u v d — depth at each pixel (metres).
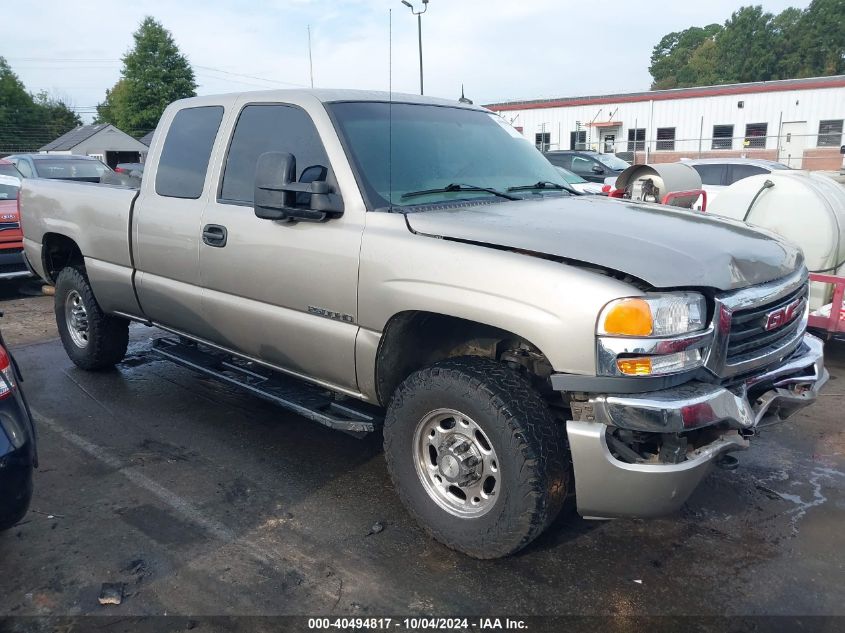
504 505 2.90
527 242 2.92
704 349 2.76
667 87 78.44
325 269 3.44
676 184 6.29
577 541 3.34
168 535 3.37
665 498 2.72
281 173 3.39
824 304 5.72
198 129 4.38
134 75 60.28
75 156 13.84
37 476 3.95
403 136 3.79
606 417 2.67
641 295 2.62
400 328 3.29
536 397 2.91
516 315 2.78
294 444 4.41
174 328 4.64
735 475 4.01
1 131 71.75
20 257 8.58
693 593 2.96
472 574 3.07
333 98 3.79
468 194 3.68
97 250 4.99
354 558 3.19
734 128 30.34
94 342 5.42
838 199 5.87
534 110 34.62
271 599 2.90
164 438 4.48
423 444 3.25
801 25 64.38
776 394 3.16
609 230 3.07
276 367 3.97
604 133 33.31
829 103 28.22
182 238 4.25
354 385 3.52
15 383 2.87
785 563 3.17
